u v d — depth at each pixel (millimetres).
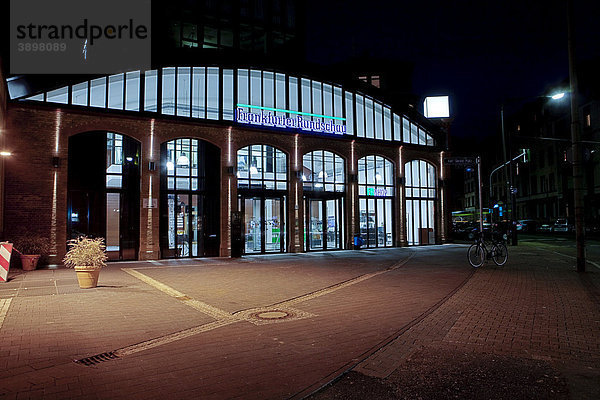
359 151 25312
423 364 5043
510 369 4852
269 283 11805
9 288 10781
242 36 31656
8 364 5023
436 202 28812
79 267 10719
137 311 8055
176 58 19828
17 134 16422
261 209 22062
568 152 13883
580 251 13461
